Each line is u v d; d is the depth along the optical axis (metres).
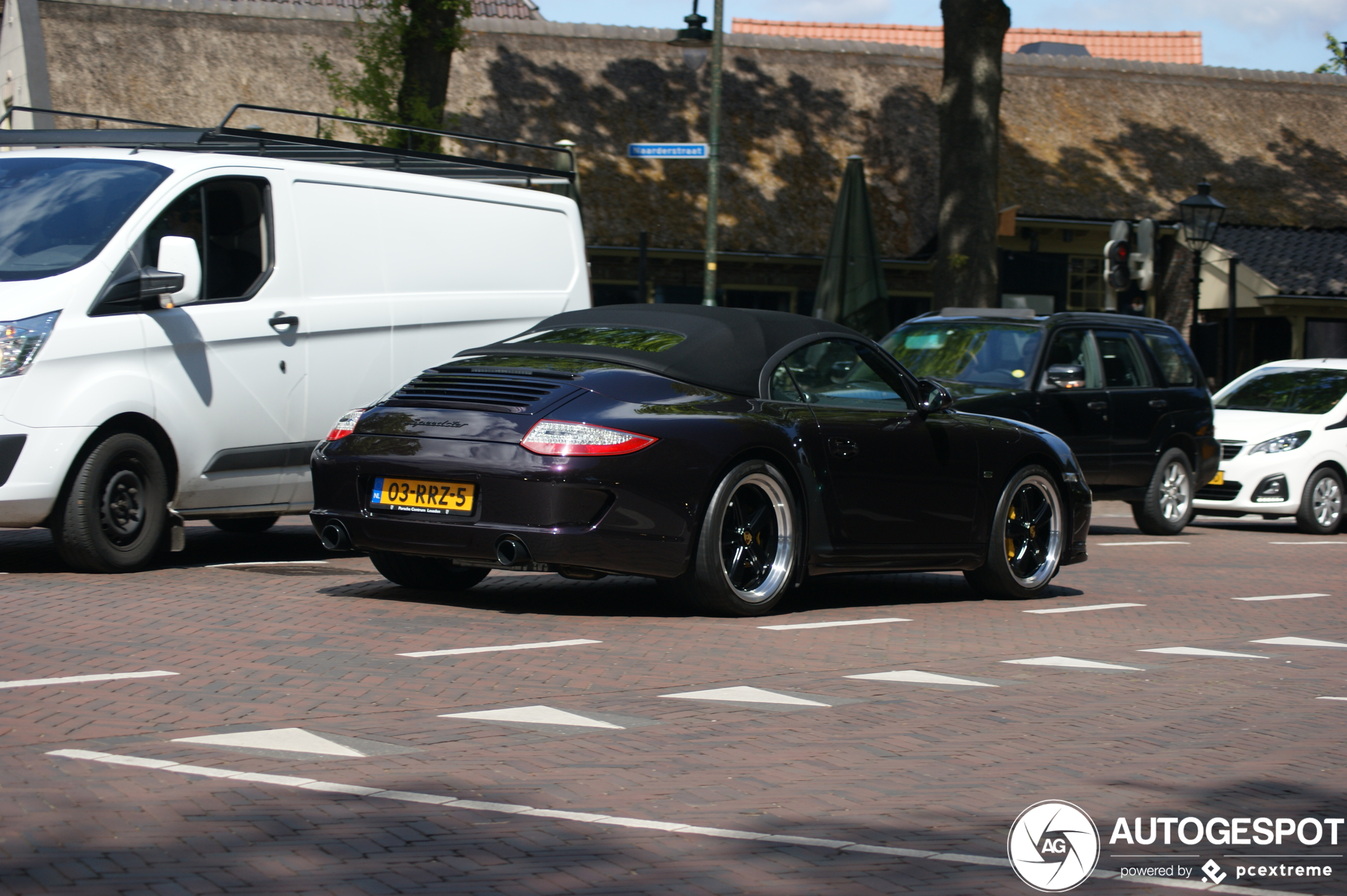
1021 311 13.40
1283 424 15.54
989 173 20.80
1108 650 6.96
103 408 7.63
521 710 5.00
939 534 8.15
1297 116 32.28
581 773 4.21
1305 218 29.67
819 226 26.47
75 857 3.26
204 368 8.18
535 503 6.54
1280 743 5.05
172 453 8.06
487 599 7.54
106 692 4.97
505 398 6.86
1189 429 14.08
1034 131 29.48
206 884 3.12
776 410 7.33
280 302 8.61
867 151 28.03
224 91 24.75
